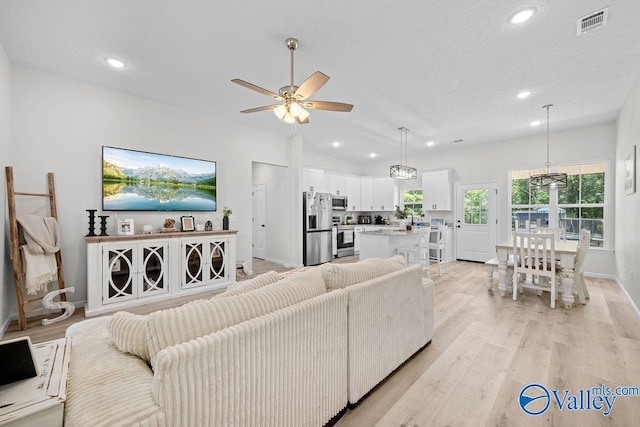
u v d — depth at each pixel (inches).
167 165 157.0
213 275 160.4
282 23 89.9
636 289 125.7
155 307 130.7
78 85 130.3
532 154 218.1
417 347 88.0
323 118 179.2
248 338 43.5
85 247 132.5
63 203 127.4
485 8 82.6
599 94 141.2
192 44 101.5
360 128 200.8
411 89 136.8
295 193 224.7
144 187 149.0
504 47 101.9
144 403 34.2
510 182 230.7
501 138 225.9
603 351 89.2
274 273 66.6
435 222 272.7
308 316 53.6
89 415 31.4
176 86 135.6
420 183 289.7
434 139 229.9
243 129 194.5
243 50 105.0
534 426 59.1
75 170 130.0
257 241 270.7
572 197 201.9
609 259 183.8
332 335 59.3
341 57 109.2
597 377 75.7
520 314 122.0
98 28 92.7
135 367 40.9
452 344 95.0
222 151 182.9
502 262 148.7
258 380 45.2
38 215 120.5
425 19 87.6
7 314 113.1
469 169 254.1
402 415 62.6
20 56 110.1
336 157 306.3
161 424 33.9
